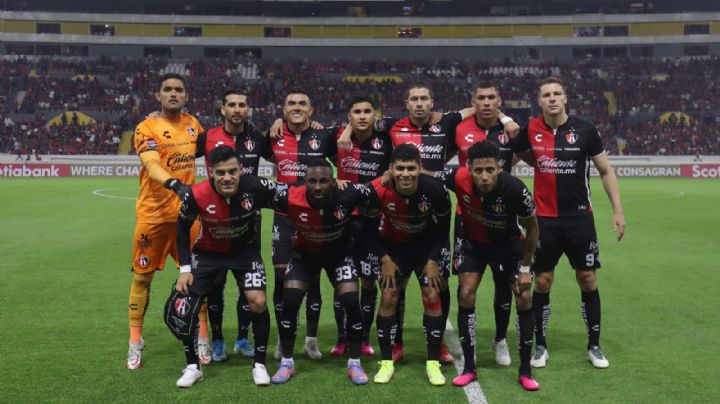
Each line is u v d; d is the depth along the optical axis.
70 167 29.30
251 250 4.53
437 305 4.37
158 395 4.00
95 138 34.97
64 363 4.61
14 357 4.73
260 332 4.28
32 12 42.81
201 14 46.12
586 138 4.77
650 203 17.33
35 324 5.63
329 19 44.56
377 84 41.19
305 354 4.96
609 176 4.88
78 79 39.81
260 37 44.56
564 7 46.62
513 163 5.40
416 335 5.49
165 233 4.90
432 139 5.12
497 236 4.38
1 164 28.89
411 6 46.41
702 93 40.25
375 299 4.98
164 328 5.61
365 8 46.47
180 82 5.07
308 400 3.92
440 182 4.36
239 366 4.67
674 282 7.45
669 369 4.48
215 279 4.48
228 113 5.04
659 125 37.28
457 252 4.57
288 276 4.43
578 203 4.77
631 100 40.19
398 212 4.34
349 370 4.37
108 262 8.64
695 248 9.91
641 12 46.31
